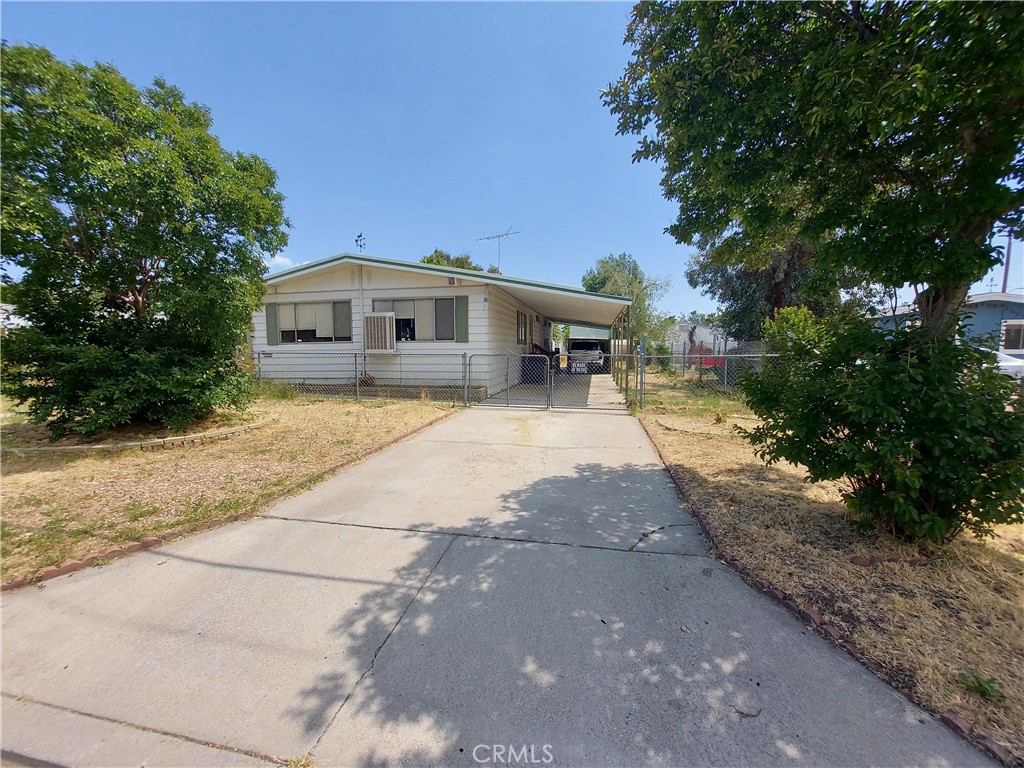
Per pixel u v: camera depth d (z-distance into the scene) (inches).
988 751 66.6
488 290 432.1
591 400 458.0
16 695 78.8
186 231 232.8
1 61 190.7
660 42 141.3
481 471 209.6
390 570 120.8
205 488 178.9
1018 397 107.9
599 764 65.8
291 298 474.9
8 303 229.9
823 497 169.6
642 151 164.2
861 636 91.1
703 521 147.3
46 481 186.4
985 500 108.7
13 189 192.9
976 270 113.3
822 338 139.2
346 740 70.0
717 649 89.6
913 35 102.1
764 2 122.6
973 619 95.9
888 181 137.4
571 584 113.3
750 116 130.4
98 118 202.8
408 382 455.5
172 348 263.0
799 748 67.8
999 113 108.9
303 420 322.3
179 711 75.5
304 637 94.1
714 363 676.1
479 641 92.4
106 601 106.8
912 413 115.4
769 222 162.7
